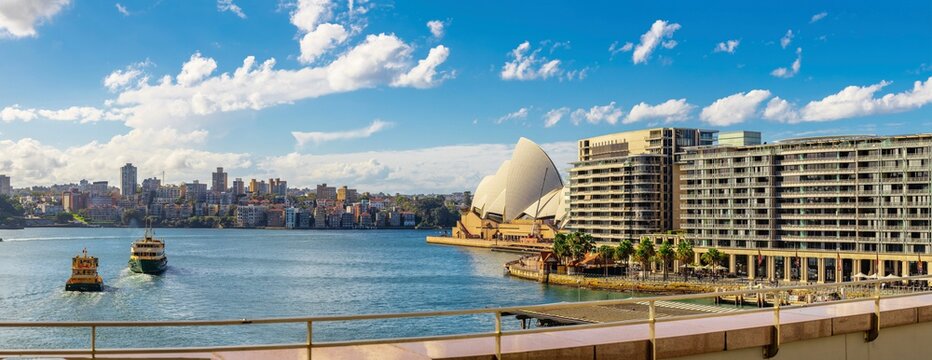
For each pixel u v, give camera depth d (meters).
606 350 14.30
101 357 12.76
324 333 111.44
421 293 185.75
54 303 153.62
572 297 181.62
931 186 184.00
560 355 13.90
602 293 191.75
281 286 195.88
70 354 12.65
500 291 192.50
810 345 16.64
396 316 13.05
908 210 187.12
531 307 13.98
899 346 18.12
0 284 187.75
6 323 12.41
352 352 13.49
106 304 153.75
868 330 17.50
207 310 148.38
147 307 150.62
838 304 18.75
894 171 189.62
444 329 116.69
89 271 173.75
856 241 194.75
